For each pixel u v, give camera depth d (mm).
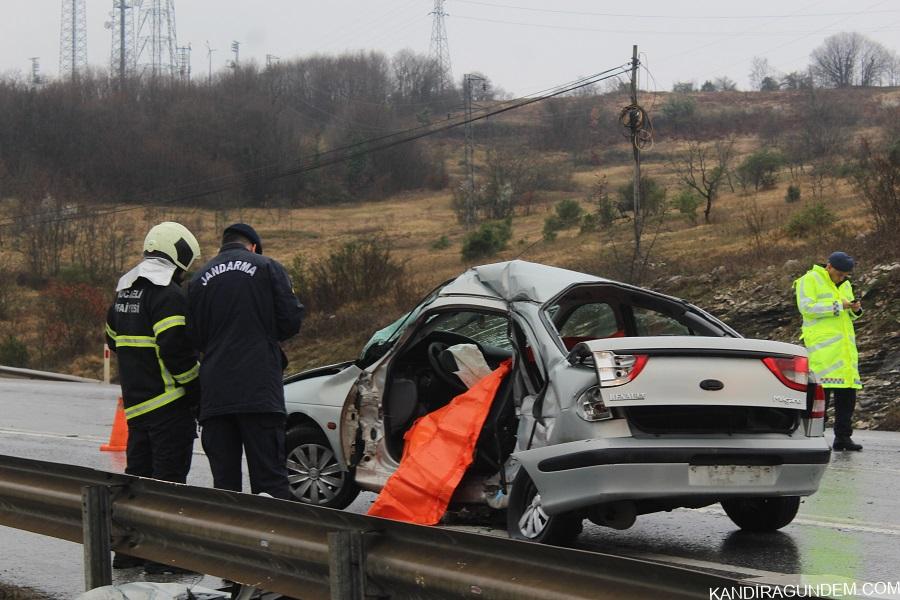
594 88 154250
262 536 4574
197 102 98875
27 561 6855
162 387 6605
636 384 5914
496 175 85875
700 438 6000
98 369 36906
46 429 14398
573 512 6184
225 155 96562
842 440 11625
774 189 62719
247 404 6293
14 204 77188
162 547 5270
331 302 36844
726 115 130625
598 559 3270
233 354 6316
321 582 4348
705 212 45594
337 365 8180
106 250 57906
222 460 6430
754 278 24219
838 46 156500
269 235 77188
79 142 89375
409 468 6730
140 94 99875
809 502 8453
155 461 6645
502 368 6816
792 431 6262
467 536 3703
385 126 112375
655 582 3127
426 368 7617
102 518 5445
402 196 107188
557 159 106875
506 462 6570
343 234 76500
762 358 6156
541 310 6527
